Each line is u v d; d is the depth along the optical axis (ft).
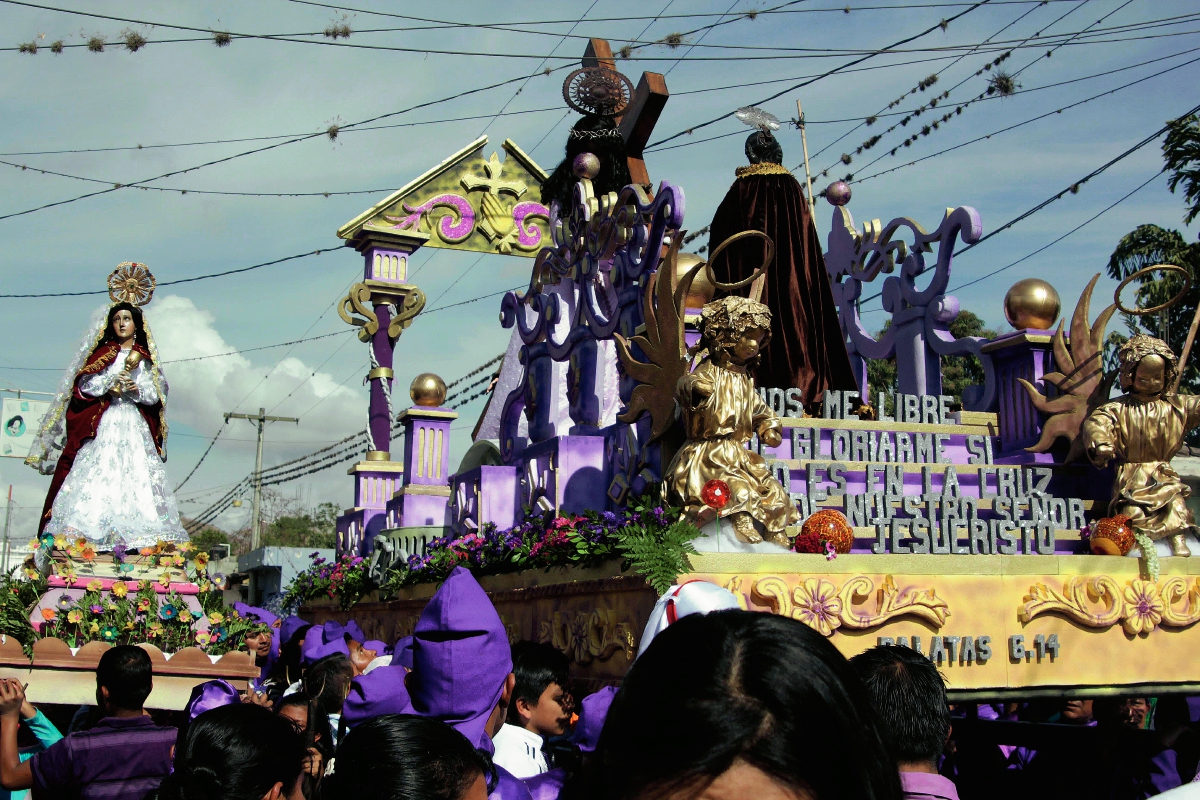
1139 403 32.94
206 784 12.59
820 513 28.25
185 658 29.12
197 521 175.42
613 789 6.10
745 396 28.96
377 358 61.05
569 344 40.75
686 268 35.94
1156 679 30.07
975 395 42.55
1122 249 66.18
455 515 44.75
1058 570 29.50
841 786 5.80
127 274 35.63
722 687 5.88
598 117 44.09
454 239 61.98
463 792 10.26
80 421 33.96
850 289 50.21
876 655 13.32
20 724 24.44
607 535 28.14
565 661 18.45
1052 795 28.30
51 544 31.27
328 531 209.97
